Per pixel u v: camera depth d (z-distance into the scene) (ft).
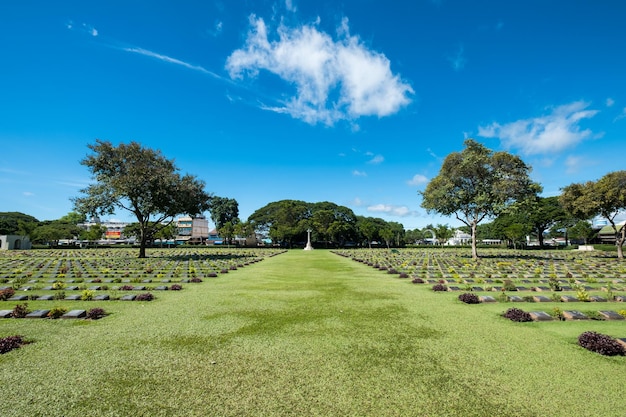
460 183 91.86
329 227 205.67
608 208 93.25
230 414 12.54
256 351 19.02
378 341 20.77
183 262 78.95
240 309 29.43
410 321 25.50
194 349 19.33
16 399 13.62
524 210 90.74
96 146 86.28
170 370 16.43
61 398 13.73
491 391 14.39
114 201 87.56
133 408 12.97
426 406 13.15
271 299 33.94
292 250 179.11
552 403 13.41
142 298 33.30
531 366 16.97
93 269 62.03
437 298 34.63
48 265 70.74
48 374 15.97
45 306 30.76
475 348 19.53
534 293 38.14
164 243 245.24
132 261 81.71
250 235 227.81
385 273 58.80
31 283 45.09
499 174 87.40
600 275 53.72
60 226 222.48
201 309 29.43
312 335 21.98
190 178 92.68
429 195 94.07
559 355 18.44
